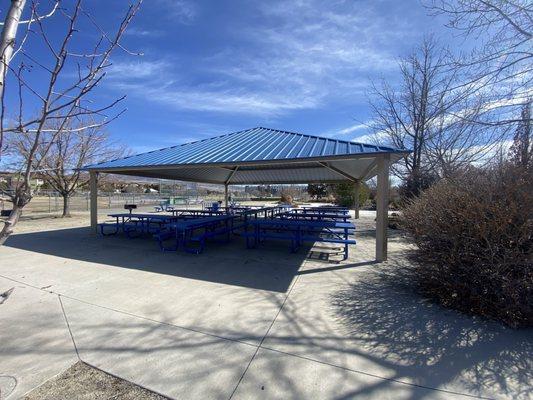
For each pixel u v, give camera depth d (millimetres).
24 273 5574
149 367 2646
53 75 1520
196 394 2305
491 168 4242
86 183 17172
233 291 4629
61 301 4176
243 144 9641
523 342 3107
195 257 7004
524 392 2359
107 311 3842
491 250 3557
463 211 3787
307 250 7895
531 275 3404
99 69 1683
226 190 19375
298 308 3977
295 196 45031
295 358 2799
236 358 2793
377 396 2293
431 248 4234
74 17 1479
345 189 26703
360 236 10625
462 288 3895
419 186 11070
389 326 3461
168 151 10359
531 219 3410
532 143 4527
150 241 9070
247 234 7781
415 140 12016
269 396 2279
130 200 32812
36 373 2557
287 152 7617
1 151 1562
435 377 2535
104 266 6113
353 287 4840
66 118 1702
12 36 1488
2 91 1462
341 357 2822
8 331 3297
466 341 3129
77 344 3027
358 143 7621
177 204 28969
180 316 3705
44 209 22281
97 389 2363
